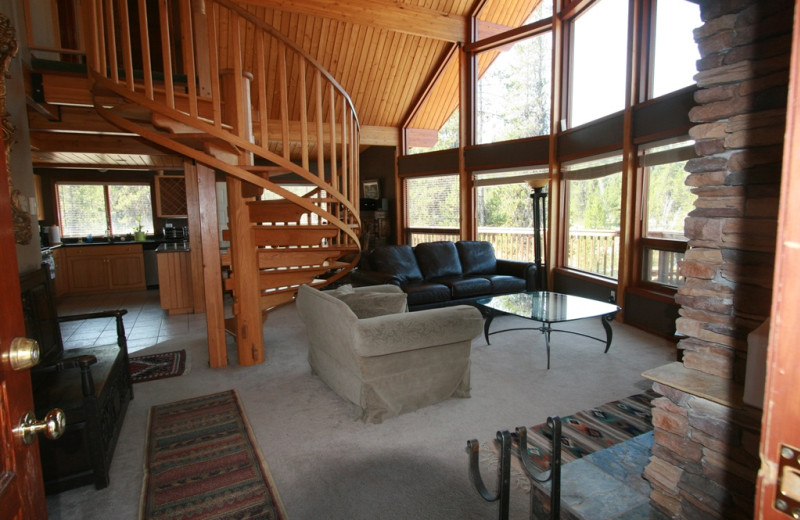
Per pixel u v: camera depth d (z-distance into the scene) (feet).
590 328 14.40
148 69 9.05
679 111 12.08
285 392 9.78
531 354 11.96
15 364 2.46
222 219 24.39
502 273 17.66
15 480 2.43
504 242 21.44
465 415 8.47
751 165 4.05
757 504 1.62
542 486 5.29
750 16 3.95
